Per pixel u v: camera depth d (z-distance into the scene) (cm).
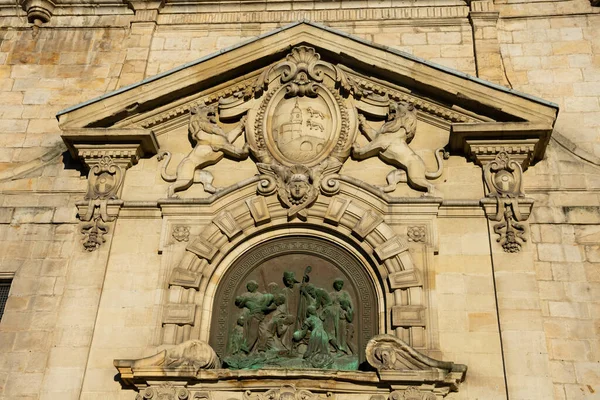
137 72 1759
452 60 1723
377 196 1425
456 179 1447
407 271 1338
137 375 1244
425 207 1405
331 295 1370
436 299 1316
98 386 1285
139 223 1450
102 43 1830
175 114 1559
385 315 1327
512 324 1280
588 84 1647
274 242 1440
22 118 1720
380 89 1540
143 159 1533
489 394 1227
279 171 1456
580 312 1310
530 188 1450
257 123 1523
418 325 1284
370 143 1479
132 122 1542
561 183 1453
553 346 1279
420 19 1792
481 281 1334
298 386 1228
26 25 1859
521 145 1438
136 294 1372
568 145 1515
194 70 1543
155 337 1315
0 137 1692
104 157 1513
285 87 1537
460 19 1781
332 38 1557
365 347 1312
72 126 1502
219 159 1518
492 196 1402
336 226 1416
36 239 1479
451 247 1373
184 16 1855
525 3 1786
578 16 1752
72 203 1519
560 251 1375
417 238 1377
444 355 1266
